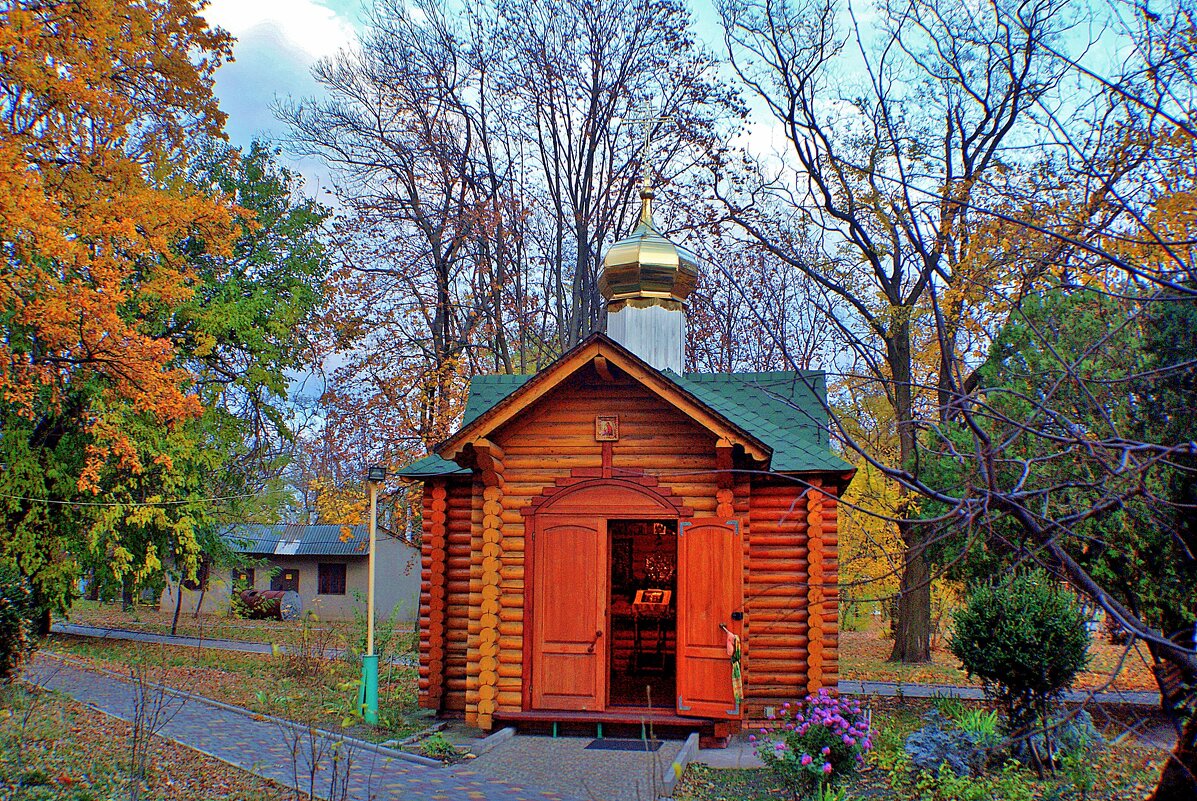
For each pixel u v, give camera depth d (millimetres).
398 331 31562
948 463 15422
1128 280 7582
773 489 14938
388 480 29797
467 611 15789
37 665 20141
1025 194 7824
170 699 15805
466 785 10906
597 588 14000
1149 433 9508
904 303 21406
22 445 24297
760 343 24000
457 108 32719
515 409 13742
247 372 28688
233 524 34438
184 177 23469
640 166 31609
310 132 32219
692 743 13016
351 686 15961
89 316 19188
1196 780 5633
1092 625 16469
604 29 32438
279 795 10078
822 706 10938
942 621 29641
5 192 16297
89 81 18891
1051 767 11281
